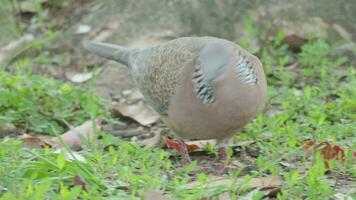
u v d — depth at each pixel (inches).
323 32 556.4
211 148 414.0
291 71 531.5
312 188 336.2
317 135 415.5
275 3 565.9
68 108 476.4
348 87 485.7
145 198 319.3
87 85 533.0
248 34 555.2
